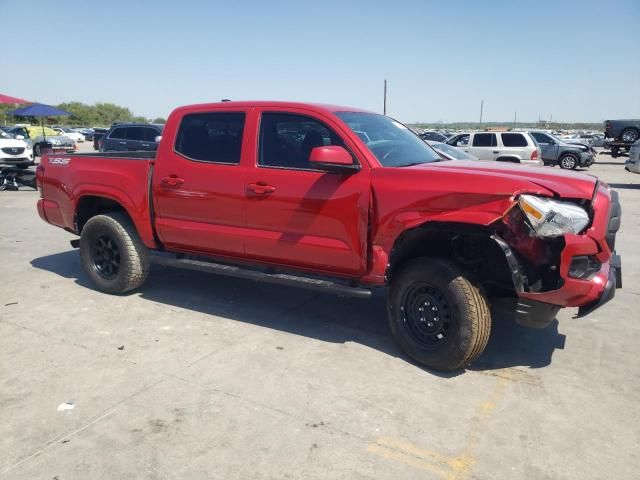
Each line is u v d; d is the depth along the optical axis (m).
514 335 4.84
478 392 3.79
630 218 11.20
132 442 3.16
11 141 16.92
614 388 3.87
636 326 5.08
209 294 5.87
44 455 3.04
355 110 5.03
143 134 19.53
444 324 4.01
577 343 4.68
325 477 2.87
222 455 3.05
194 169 4.99
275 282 4.68
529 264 3.88
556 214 3.58
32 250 7.98
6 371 4.03
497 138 18.53
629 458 3.07
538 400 3.69
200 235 5.06
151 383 3.86
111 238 5.65
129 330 4.84
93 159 5.76
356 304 5.62
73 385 3.83
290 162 4.55
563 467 2.98
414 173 3.98
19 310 5.34
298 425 3.35
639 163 16.64
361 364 4.21
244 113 4.83
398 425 3.37
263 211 4.62
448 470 2.95
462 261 4.07
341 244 4.31
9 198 13.63
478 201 3.70
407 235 4.11
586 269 3.71
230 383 3.87
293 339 4.68
